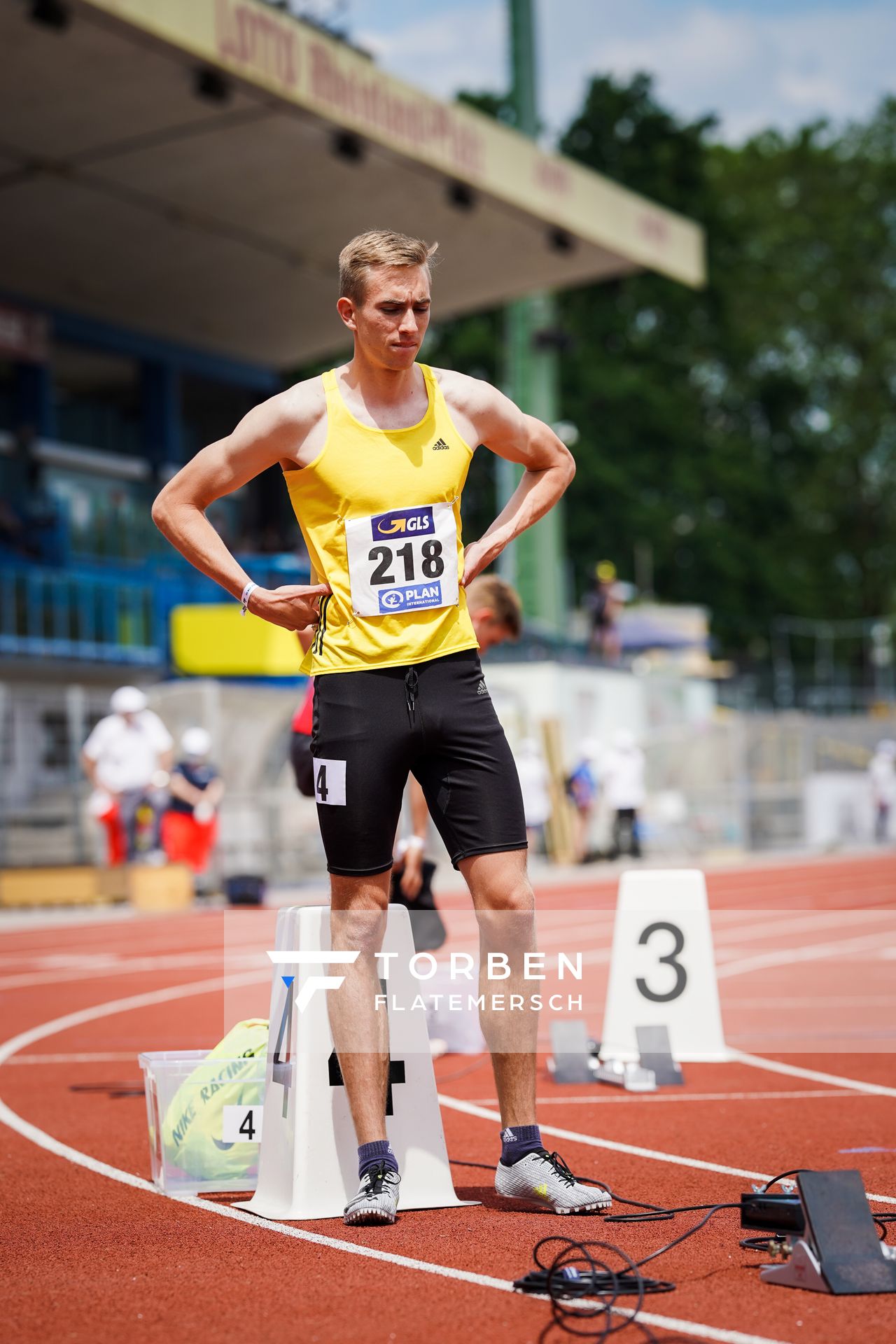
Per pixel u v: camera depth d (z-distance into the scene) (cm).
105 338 9794
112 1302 1067
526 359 10662
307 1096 1324
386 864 1280
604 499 15150
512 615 1750
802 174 18888
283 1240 1230
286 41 6919
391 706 1248
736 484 16175
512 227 9069
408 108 7694
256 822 6272
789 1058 2266
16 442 8488
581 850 7738
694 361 17000
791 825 9338
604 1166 1517
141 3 6209
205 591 8112
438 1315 1009
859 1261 1063
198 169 7938
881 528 18938
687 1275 1100
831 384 18625
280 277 9500
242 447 1265
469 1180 1467
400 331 1231
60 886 5806
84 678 7519
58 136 7444
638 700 9144
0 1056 2400
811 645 16812
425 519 1252
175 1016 2850
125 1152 1650
